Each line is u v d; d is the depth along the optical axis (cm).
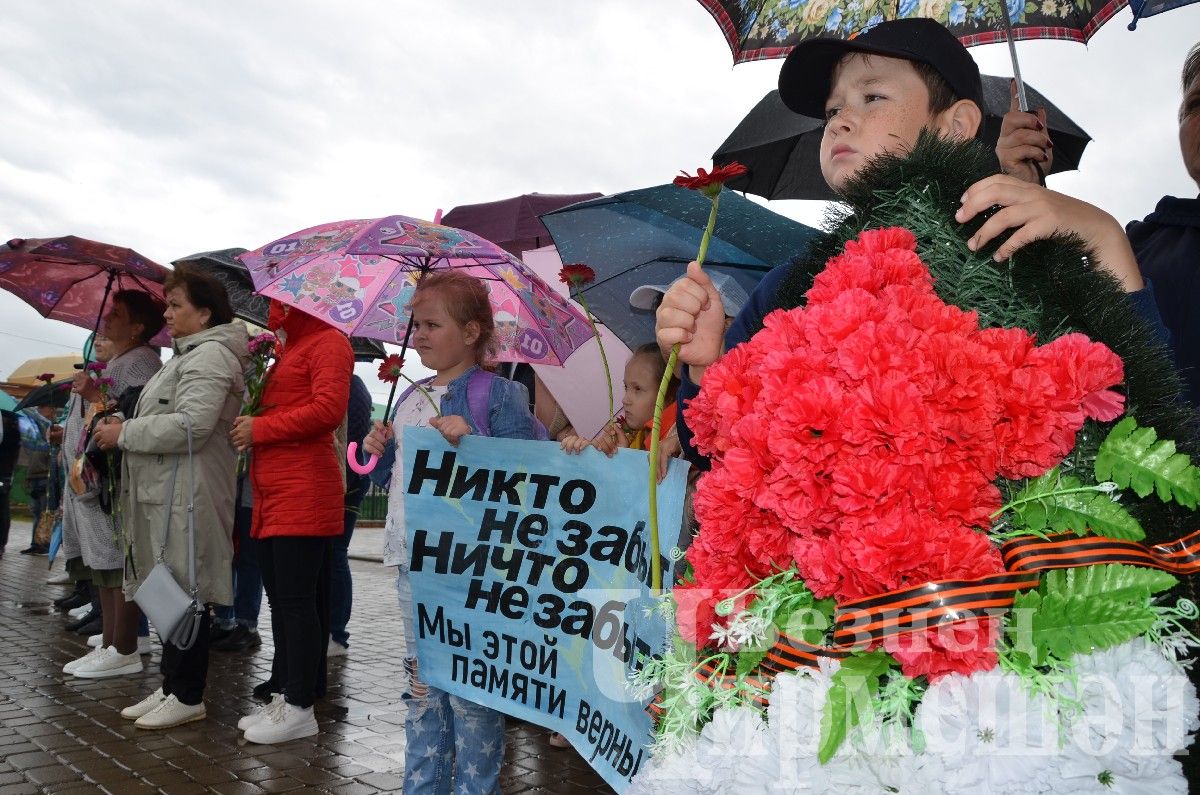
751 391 99
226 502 412
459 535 240
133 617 518
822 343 94
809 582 91
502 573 230
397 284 369
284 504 375
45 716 436
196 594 398
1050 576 88
